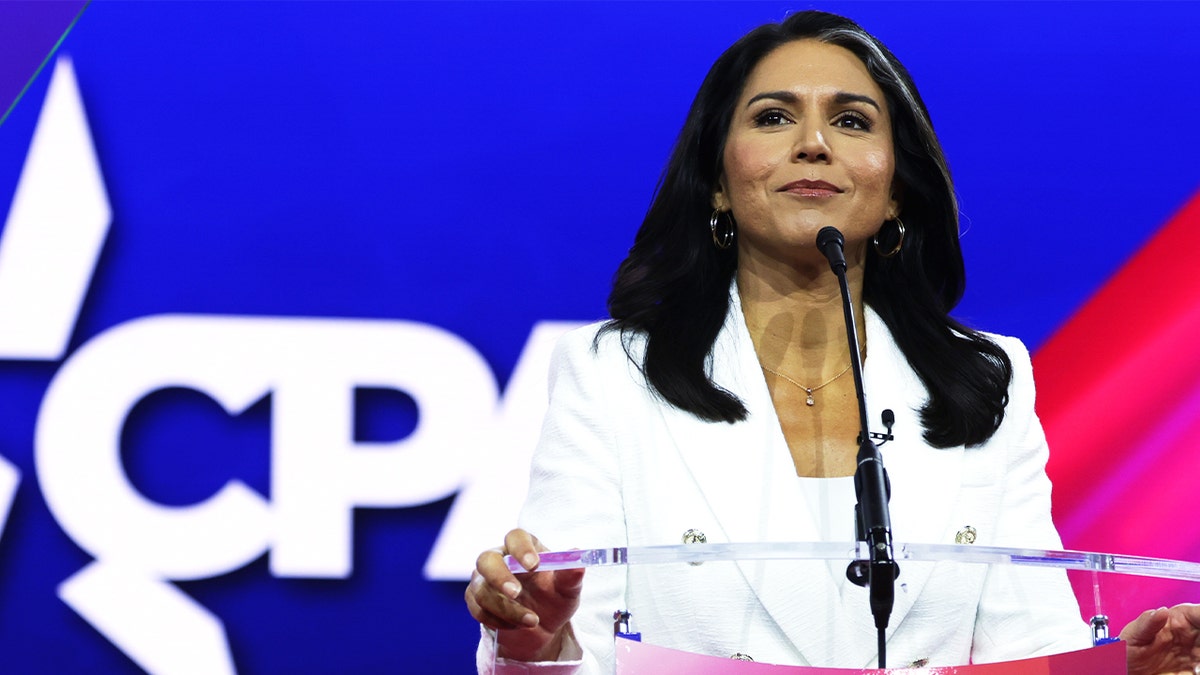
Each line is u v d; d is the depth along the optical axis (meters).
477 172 12.42
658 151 12.51
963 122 12.53
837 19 8.36
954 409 7.45
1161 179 12.45
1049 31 12.64
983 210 12.44
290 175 12.34
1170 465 12.03
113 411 12.02
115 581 11.88
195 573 11.91
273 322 12.16
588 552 4.93
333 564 11.95
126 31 12.43
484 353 12.21
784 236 7.68
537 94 12.54
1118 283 12.33
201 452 12.02
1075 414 12.13
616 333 7.80
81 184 12.23
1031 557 4.98
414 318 12.23
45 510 11.92
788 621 6.24
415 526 12.02
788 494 7.00
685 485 7.11
